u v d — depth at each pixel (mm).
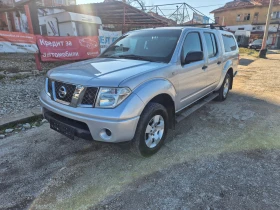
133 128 2461
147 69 2797
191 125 4074
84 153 3105
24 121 4094
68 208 2137
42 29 14477
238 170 2695
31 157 2990
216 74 4699
